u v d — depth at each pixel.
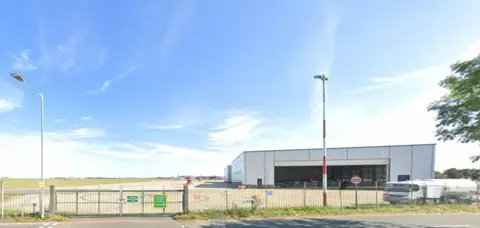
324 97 25.27
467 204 23.88
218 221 15.16
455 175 42.81
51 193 18.30
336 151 51.69
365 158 49.59
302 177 65.44
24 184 83.44
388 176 47.78
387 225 15.51
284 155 54.78
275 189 48.47
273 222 16.41
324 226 15.19
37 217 17.08
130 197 19.62
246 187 54.22
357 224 15.76
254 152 56.91
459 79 12.77
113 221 16.64
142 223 16.03
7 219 16.75
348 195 35.84
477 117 12.52
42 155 17.80
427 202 24.97
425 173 45.53
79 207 24.09
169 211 21.12
